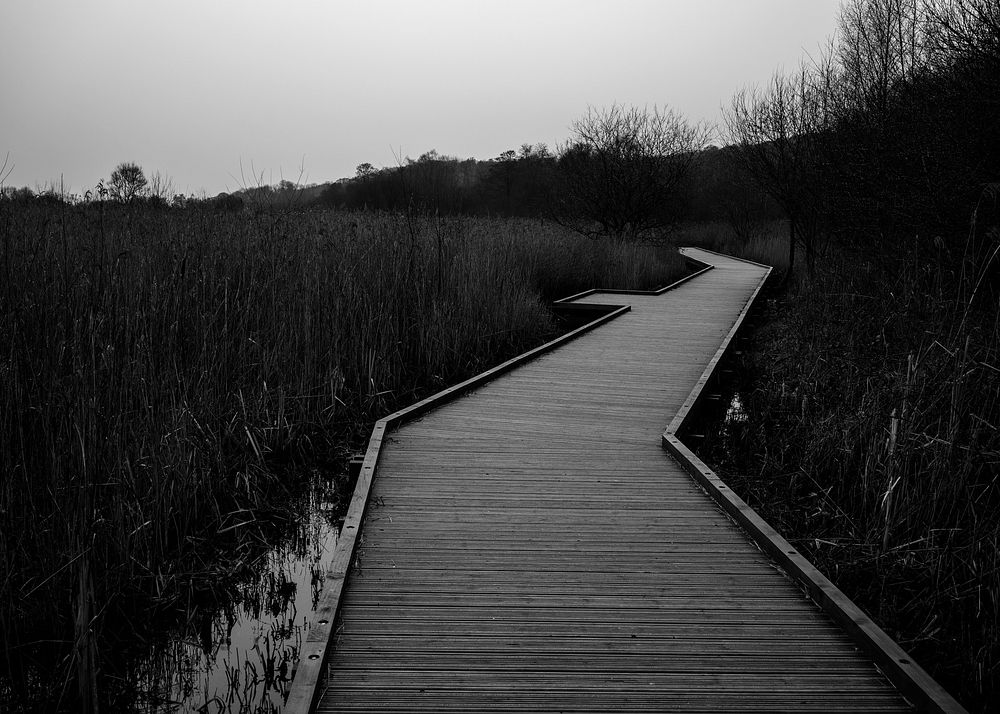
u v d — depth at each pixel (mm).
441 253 7910
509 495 4000
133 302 4191
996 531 3197
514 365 7367
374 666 2416
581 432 5227
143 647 3023
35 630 3000
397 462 4516
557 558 3252
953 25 6328
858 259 8297
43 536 3150
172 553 3678
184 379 4266
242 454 4562
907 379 4250
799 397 6312
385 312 6797
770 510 4402
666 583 3037
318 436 5434
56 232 4566
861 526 4047
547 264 13062
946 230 5953
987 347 4340
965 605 3180
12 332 3592
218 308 4809
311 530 4160
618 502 3932
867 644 2533
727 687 2338
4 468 3277
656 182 21031
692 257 24172
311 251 6383
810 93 14273
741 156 19625
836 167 9562
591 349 8406
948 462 3689
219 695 2719
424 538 3436
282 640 3094
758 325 11164
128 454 3535
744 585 3033
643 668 2430
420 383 6977
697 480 4285
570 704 2238
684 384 6766
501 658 2475
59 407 3303
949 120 6031
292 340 5590
